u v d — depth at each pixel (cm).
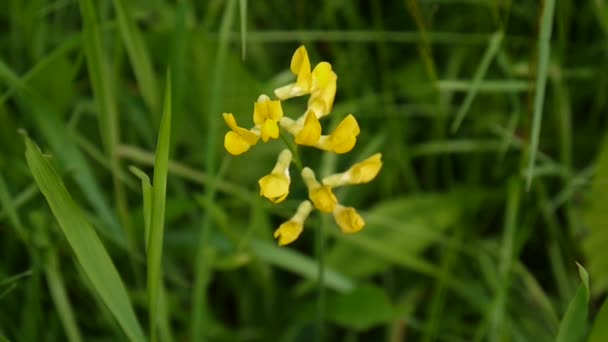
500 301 48
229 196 54
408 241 52
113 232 48
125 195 54
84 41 45
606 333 38
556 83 54
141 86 49
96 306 50
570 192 52
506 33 57
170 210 50
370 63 58
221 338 51
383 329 53
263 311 53
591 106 58
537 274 55
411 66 58
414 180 56
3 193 45
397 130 56
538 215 55
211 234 50
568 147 54
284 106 54
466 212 54
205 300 50
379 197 56
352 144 38
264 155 54
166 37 52
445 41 57
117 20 48
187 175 50
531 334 51
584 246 53
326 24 59
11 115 52
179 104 48
